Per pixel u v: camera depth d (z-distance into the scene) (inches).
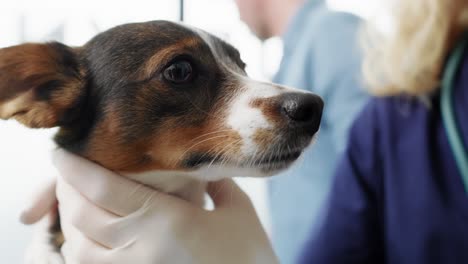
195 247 15.8
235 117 16.1
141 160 16.4
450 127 17.4
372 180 18.8
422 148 17.8
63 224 16.6
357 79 22.3
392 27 19.4
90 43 17.3
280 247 24.5
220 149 16.0
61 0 22.2
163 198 16.1
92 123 16.6
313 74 23.8
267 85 16.6
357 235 18.6
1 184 21.9
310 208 23.5
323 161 23.5
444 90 17.8
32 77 16.6
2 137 22.0
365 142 19.0
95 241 16.0
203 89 16.5
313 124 15.9
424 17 18.5
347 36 23.0
